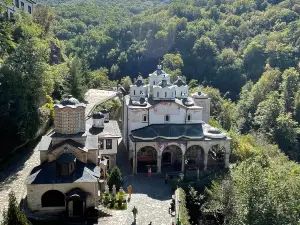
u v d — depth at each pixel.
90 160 45.31
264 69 137.12
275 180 40.38
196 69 145.62
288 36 147.75
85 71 101.69
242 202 38.44
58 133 45.12
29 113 52.91
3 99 50.41
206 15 196.50
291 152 94.50
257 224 36.19
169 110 59.94
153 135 56.91
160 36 156.00
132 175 55.81
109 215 41.91
